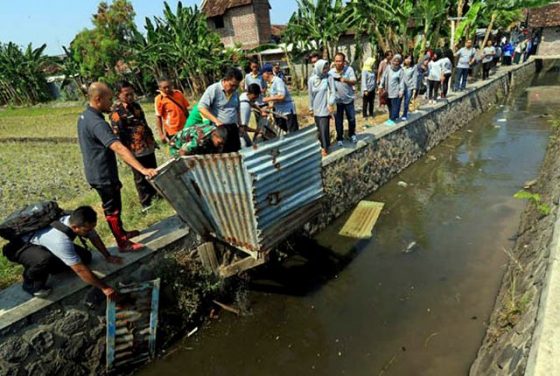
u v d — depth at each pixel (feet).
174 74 74.95
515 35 79.25
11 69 98.32
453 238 20.90
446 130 39.27
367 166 26.07
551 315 9.00
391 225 22.82
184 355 14.32
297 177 14.42
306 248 20.76
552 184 20.26
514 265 16.20
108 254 13.07
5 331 10.62
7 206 23.80
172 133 18.25
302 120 37.88
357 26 56.95
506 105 54.39
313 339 14.70
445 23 51.62
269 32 78.43
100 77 80.38
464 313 15.24
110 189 12.98
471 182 28.37
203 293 15.66
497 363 10.59
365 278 18.12
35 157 37.55
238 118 16.94
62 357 11.87
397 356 13.60
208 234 15.30
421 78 42.19
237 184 12.75
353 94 24.61
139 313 13.20
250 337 15.03
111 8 79.77
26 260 10.82
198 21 66.13
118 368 13.30
